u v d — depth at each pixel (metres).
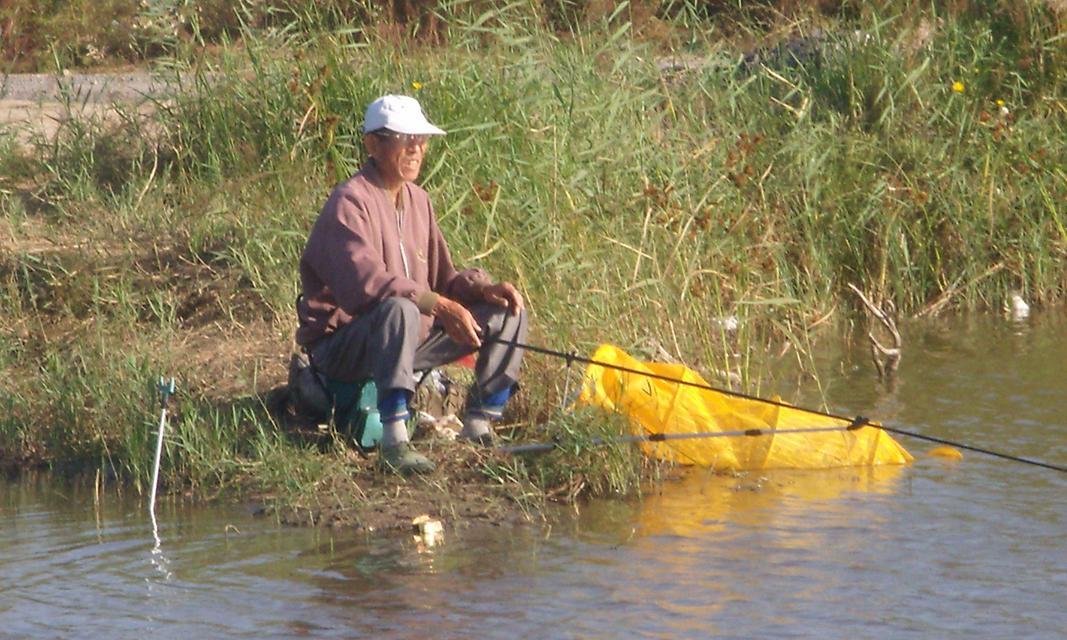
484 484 22.61
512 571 19.23
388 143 23.09
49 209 33.84
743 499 22.44
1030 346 32.44
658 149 32.50
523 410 25.52
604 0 36.75
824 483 23.31
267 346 27.72
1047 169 38.19
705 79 35.75
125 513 21.94
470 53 34.12
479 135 30.97
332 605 18.08
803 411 24.47
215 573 19.25
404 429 22.84
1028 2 41.84
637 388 24.45
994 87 40.78
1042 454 24.58
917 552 19.98
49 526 21.31
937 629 17.33
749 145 33.47
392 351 22.52
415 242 23.67
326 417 24.39
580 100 32.31
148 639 17.09
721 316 29.27
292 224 30.19
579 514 21.72
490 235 28.75
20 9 54.88
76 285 29.36
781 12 42.75
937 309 35.94
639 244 29.48
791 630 17.28
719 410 24.73
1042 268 36.94
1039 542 20.41
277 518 21.53
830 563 19.53
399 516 21.41
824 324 33.62
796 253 35.03
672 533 20.80
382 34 35.16
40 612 17.97
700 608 17.94
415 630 17.27
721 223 31.06
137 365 26.02
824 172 36.50
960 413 26.98
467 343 22.70
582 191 30.12
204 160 34.28
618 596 18.31
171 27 37.38
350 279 22.67
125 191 33.69
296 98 33.62
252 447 23.70
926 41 41.59
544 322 26.78
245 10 36.41
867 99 39.66
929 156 37.66
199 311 29.12
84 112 38.75
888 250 35.88
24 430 25.03
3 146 36.50
